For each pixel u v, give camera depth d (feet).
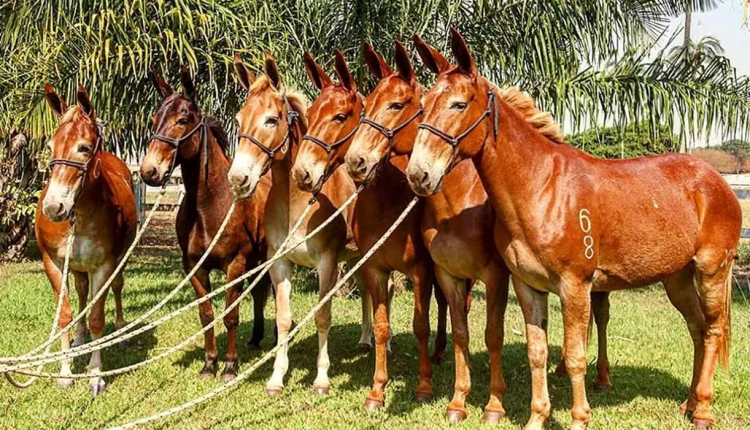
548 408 12.29
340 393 15.66
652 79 24.73
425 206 13.50
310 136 13.74
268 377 16.90
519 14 24.68
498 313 13.25
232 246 16.49
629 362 18.42
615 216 11.66
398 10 24.77
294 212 15.35
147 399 15.07
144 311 24.73
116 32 23.58
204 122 16.01
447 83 10.88
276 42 25.48
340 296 28.27
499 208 11.58
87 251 15.43
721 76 24.82
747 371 17.24
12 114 26.37
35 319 22.56
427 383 14.99
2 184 35.35
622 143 25.49
